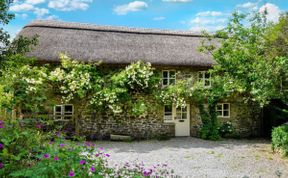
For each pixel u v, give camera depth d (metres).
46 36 14.88
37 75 12.47
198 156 10.91
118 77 13.98
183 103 14.67
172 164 9.66
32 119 5.37
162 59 14.74
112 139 14.22
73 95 13.73
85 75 13.48
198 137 15.33
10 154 3.94
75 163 4.03
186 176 8.26
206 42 17.05
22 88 6.96
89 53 14.29
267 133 16.11
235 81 13.06
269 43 11.50
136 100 14.79
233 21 13.25
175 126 15.48
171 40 16.62
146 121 15.01
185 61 14.90
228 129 15.68
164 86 15.23
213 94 14.93
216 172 8.73
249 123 16.19
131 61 14.40
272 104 15.45
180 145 13.15
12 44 8.18
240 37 13.23
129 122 14.79
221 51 13.35
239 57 12.55
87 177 3.99
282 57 9.73
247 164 9.75
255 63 11.14
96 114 14.41
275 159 10.47
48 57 13.53
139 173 5.34
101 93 13.75
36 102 6.95
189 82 15.09
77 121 13.95
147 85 14.25
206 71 15.54
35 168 3.72
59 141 4.66
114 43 15.43
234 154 11.32
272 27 12.00
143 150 11.94
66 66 13.38
